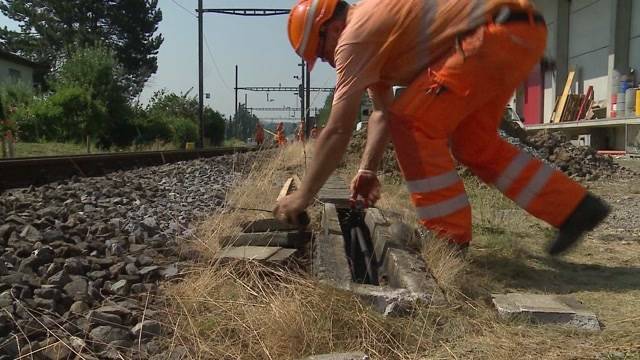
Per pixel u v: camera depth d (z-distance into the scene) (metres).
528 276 4.18
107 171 11.93
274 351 2.71
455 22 3.60
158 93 53.66
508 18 3.56
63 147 27.88
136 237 4.79
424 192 3.92
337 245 4.29
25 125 30.45
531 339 2.95
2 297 3.03
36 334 2.78
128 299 3.33
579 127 25.58
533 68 3.84
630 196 9.41
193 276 3.71
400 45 3.66
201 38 36.88
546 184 4.02
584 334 3.05
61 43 56.06
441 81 3.66
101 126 32.31
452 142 4.25
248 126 90.62
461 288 3.62
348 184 8.71
